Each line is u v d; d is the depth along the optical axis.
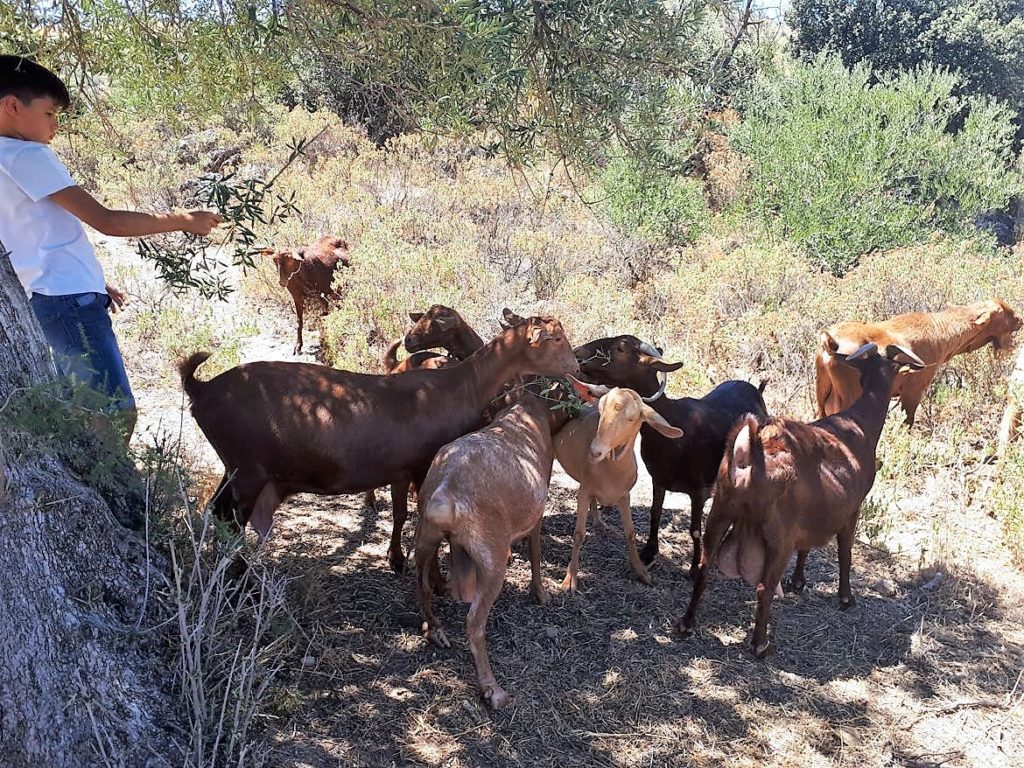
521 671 4.52
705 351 9.48
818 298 9.93
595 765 3.93
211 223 3.98
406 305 9.67
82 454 3.71
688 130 8.37
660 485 5.61
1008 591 5.60
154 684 3.46
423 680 4.36
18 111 3.89
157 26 5.08
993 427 8.11
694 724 4.24
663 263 13.44
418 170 16.69
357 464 4.68
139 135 16.52
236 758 3.48
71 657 3.25
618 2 4.36
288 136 17.42
